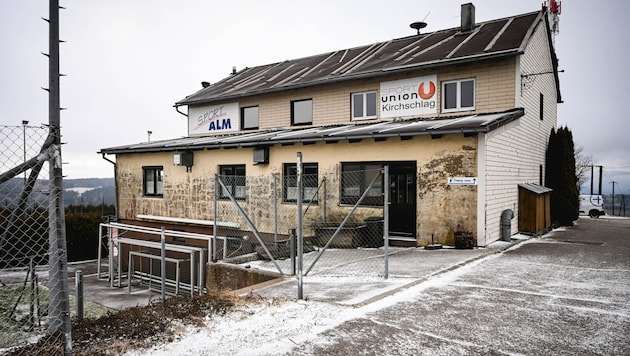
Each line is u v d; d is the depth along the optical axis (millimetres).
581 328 4941
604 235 13648
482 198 10445
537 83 15391
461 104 13586
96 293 12195
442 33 17656
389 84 14734
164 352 4309
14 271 13328
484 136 10406
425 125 11523
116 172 19031
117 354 4258
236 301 6035
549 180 17703
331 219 12742
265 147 13930
